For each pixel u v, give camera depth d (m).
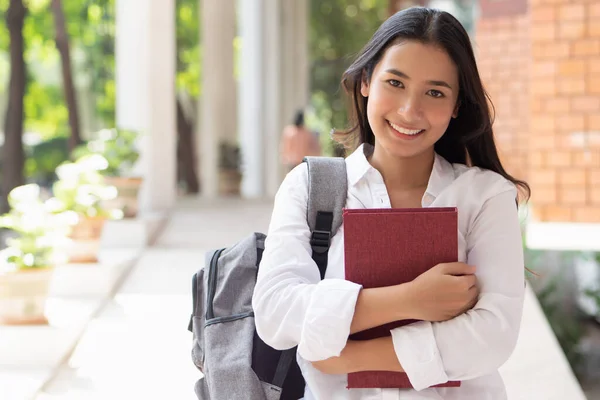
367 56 2.32
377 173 2.36
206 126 16.58
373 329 2.17
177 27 20.48
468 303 2.12
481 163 2.53
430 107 2.25
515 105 13.30
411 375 2.09
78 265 6.23
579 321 8.57
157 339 5.16
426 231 2.13
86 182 6.41
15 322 4.92
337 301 2.09
